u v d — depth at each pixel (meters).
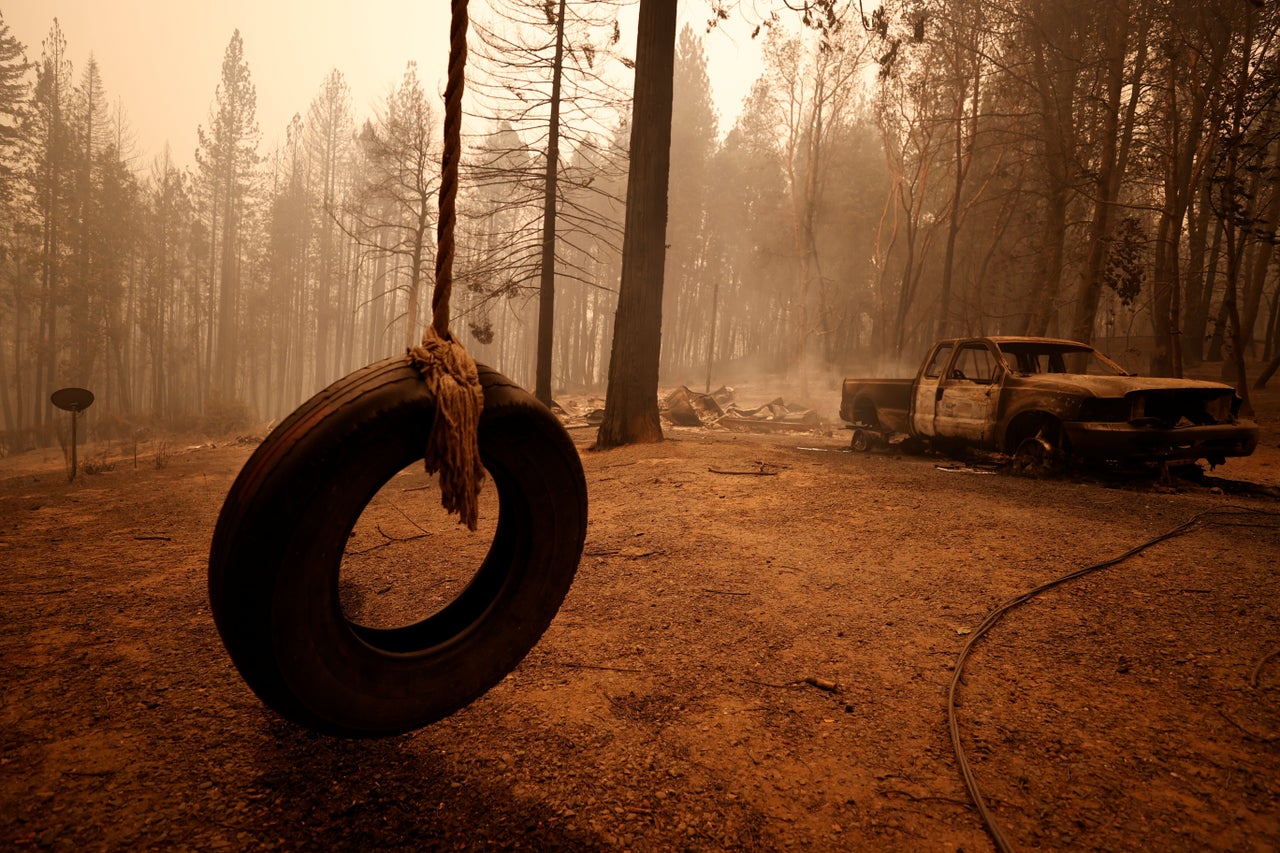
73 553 5.44
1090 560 4.74
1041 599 4.04
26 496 9.15
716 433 18.30
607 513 6.43
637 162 11.36
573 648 3.41
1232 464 11.33
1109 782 2.32
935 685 3.03
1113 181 21.12
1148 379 7.91
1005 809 2.18
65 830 1.97
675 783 2.31
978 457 9.97
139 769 2.30
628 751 2.50
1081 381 7.88
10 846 1.90
